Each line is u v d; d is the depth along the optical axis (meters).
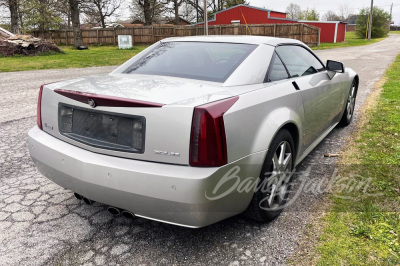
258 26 28.52
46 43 19.75
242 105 2.13
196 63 2.76
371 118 5.41
